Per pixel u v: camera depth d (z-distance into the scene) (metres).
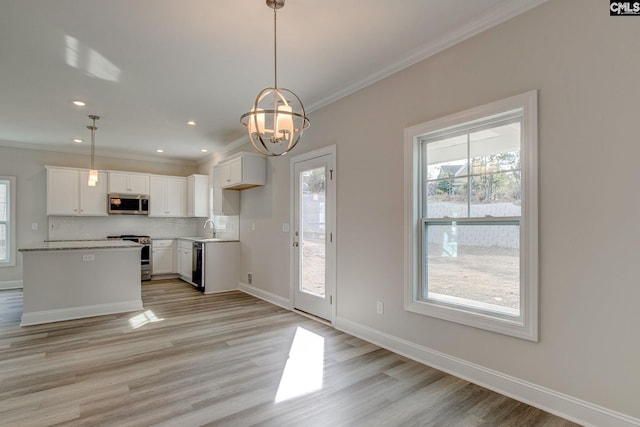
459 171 2.71
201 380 2.54
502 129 2.46
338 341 3.35
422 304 2.85
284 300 4.71
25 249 3.84
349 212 3.61
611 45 1.89
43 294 3.99
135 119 4.64
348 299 3.61
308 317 4.18
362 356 2.98
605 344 1.90
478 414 2.10
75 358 2.92
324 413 2.12
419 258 2.97
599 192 1.93
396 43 2.76
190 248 6.42
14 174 5.99
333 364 2.82
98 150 6.57
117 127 5.03
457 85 2.62
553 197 2.10
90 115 4.47
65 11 2.31
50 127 5.02
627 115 1.84
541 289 2.14
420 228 2.97
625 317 1.84
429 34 2.64
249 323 3.94
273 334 3.55
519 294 2.32
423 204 2.97
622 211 1.85
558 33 2.09
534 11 2.19
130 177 6.83
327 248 3.92
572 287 2.02
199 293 5.62
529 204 2.18
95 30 2.55
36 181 6.18
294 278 4.53
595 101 1.95
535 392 2.17
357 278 3.50
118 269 4.45
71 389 2.39
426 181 2.96
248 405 2.20
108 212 6.58
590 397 1.95
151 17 2.39
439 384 2.47
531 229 2.17
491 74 2.41
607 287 1.90
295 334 3.55
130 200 6.79
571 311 2.03
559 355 2.07
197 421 2.02
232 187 5.58
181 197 7.45
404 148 3.01
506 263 2.41
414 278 2.94
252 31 2.57
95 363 2.82
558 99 2.08
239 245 5.96
